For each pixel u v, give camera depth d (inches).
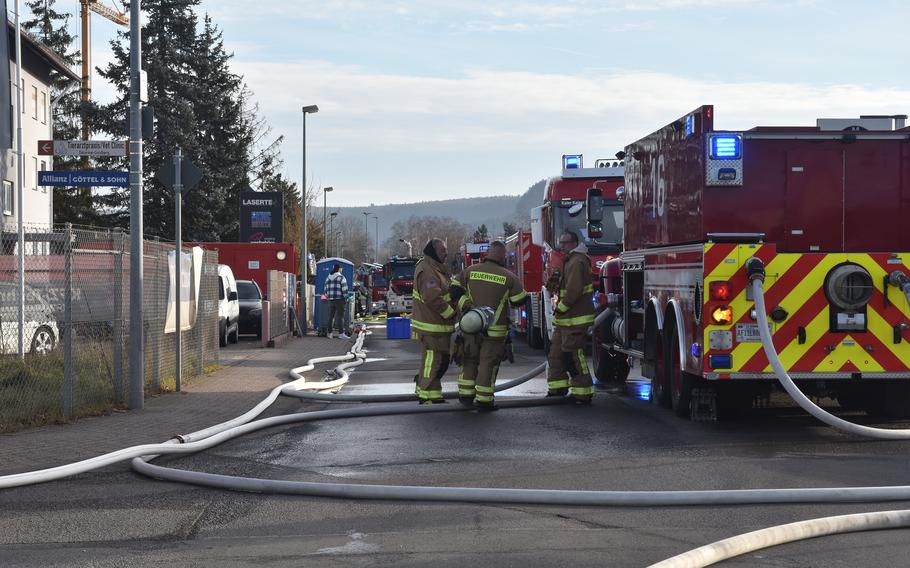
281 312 1180.5
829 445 386.0
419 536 253.0
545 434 421.1
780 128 438.6
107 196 2188.7
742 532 254.7
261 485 306.5
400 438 417.4
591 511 277.9
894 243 444.5
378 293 2684.5
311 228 3171.8
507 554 235.5
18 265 607.5
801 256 416.2
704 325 416.2
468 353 501.4
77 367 518.9
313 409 518.9
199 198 2186.3
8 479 313.7
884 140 442.6
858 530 254.8
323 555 236.2
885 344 418.6
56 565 228.8
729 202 438.9
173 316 598.2
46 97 2127.2
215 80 2343.8
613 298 618.5
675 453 369.7
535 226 930.1
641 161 537.6
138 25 522.6
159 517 276.2
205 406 519.5
